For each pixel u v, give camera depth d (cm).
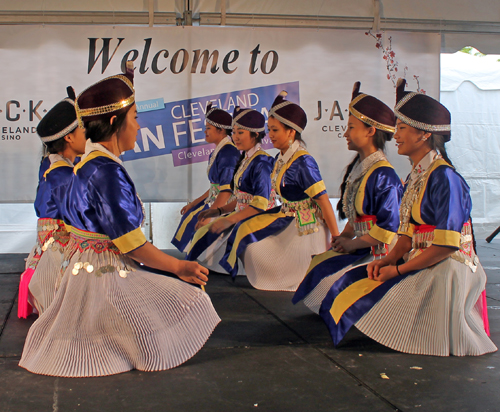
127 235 191
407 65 511
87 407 171
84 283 197
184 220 463
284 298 336
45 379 194
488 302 335
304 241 355
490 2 509
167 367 204
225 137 445
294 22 496
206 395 182
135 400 177
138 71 486
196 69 491
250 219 370
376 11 500
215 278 407
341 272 279
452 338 222
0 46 471
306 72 504
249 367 210
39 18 471
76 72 480
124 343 200
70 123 253
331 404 175
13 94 476
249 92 498
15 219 603
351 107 271
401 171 521
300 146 347
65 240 263
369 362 216
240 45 494
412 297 224
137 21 480
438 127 222
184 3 486
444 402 177
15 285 369
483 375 202
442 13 507
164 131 492
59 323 198
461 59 657
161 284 203
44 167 269
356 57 506
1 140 478
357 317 227
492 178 667
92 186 190
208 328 212
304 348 235
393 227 257
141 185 494
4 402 174
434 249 213
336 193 514
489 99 662
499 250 559
